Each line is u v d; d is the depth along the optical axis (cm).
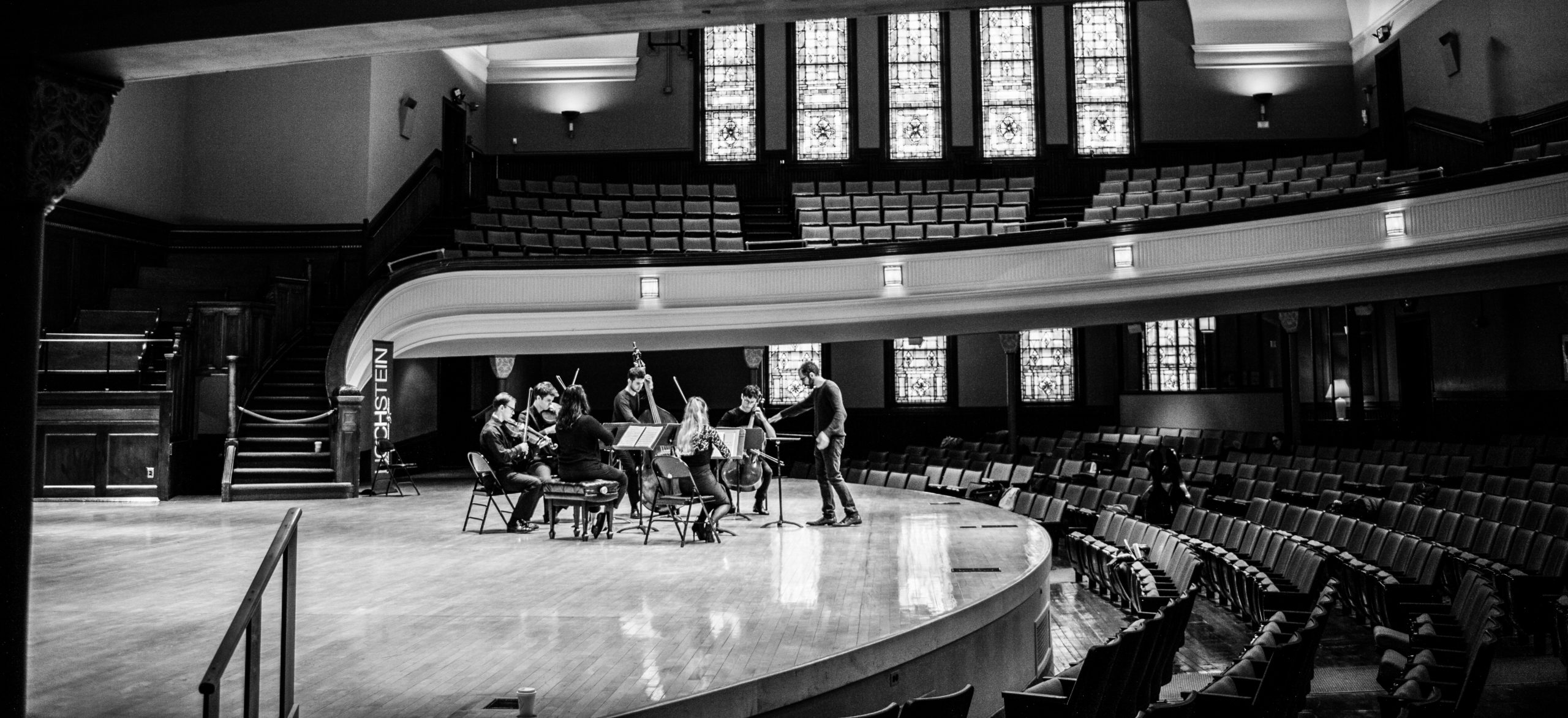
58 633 497
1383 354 1875
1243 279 1291
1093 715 381
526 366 2038
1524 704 526
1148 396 1870
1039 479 1264
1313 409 1906
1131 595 734
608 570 670
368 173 1620
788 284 1489
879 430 2067
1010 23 2155
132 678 418
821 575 638
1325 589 506
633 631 489
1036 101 2130
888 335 1532
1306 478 1123
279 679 410
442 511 1069
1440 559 609
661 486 856
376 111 1648
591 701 376
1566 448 1293
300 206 1617
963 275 1441
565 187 1939
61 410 1169
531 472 886
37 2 394
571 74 2128
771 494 1234
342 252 1567
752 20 413
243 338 1312
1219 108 2100
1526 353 1564
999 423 2056
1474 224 1139
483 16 396
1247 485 1114
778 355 2080
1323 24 2086
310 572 667
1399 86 1912
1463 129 1702
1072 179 2109
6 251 394
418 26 402
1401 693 369
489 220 1741
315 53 425
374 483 1277
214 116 1634
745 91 2145
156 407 1177
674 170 2120
